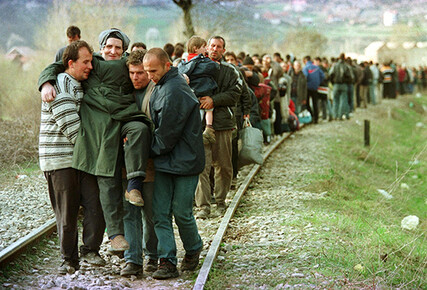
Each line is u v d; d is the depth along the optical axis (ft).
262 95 53.93
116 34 27.40
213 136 34.55
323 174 53.01
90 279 24.95
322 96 97.71
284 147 69.21
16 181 42.96
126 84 25.39
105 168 24.43
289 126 74.69
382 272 27.37
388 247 31.96
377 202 44.98
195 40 34.45
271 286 25.25
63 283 24.02
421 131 107.45
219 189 37.09
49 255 29.07
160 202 25.52
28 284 24.35
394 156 75.25
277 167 56.29
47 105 24.64
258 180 49.90
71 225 25.46
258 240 32.53
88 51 24.89
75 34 36.24
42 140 25.03
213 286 24.94
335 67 101.35
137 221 26.02
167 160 24.86
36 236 29.58
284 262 28.48
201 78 33.50
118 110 24.67
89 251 26.18
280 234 33.47
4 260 25.82
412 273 28.68
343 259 28.89
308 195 44.39
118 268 27.43
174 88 24.47
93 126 24.66
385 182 57.72
